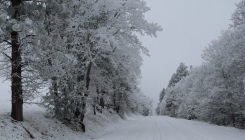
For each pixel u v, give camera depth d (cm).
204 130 1628
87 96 1316
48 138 960
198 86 2789
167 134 1373
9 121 877
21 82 920
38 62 935
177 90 5953
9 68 952
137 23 1434
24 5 850
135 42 1497
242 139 1142
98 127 1697
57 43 987
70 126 1290
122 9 1303
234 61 1908
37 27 834
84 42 1277
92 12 1217
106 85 2094
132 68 1939
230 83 2103
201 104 2470
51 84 1070
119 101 3080
